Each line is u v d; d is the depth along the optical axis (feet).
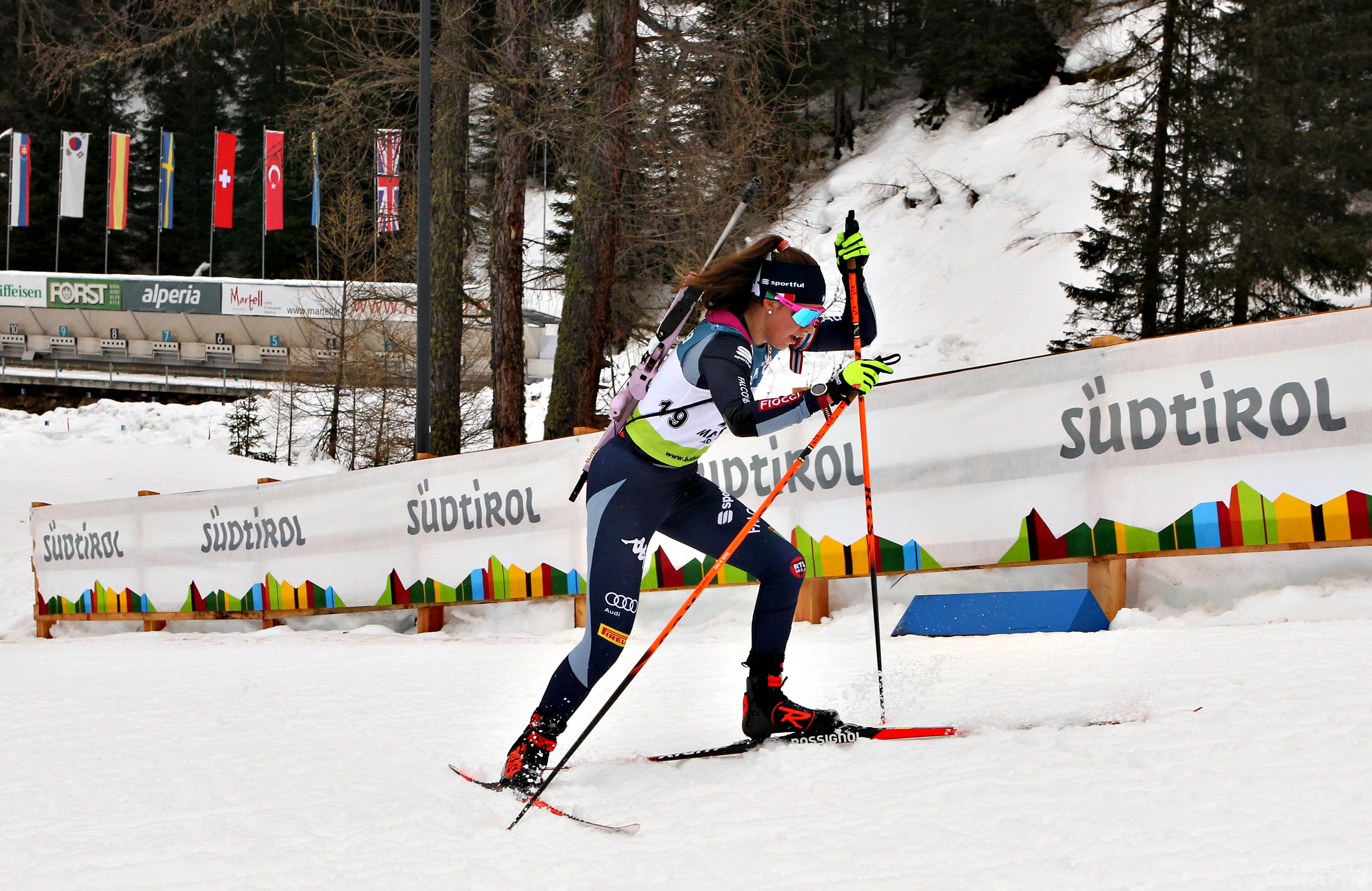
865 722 9.70
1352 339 14.93
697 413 8.84
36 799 9.14
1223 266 64.90
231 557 30.01
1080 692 10.14
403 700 13.78
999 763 7.65
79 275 116.78
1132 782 6.89
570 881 6.02
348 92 46.03
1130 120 70.38
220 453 74.74
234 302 112.47
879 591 20.34
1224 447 15.93
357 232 82.99
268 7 49.29
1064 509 17.34
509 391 46.55
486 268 52.65
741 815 7.06
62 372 118.21
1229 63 66.39
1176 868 5.39
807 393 8.59
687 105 45.78
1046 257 98.63
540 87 42.83
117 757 10.80
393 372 80.79
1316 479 15.19
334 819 7.78
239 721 12.75
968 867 5.65
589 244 44.19
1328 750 7.18
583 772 8.70
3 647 31.48
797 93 106.83
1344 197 63.57
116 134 141.59
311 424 93.71
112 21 49.78
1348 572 15.65
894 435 19.10
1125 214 69.36
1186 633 14.12
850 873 5.74
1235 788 6.57
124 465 64.34
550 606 24.90
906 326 99.19
